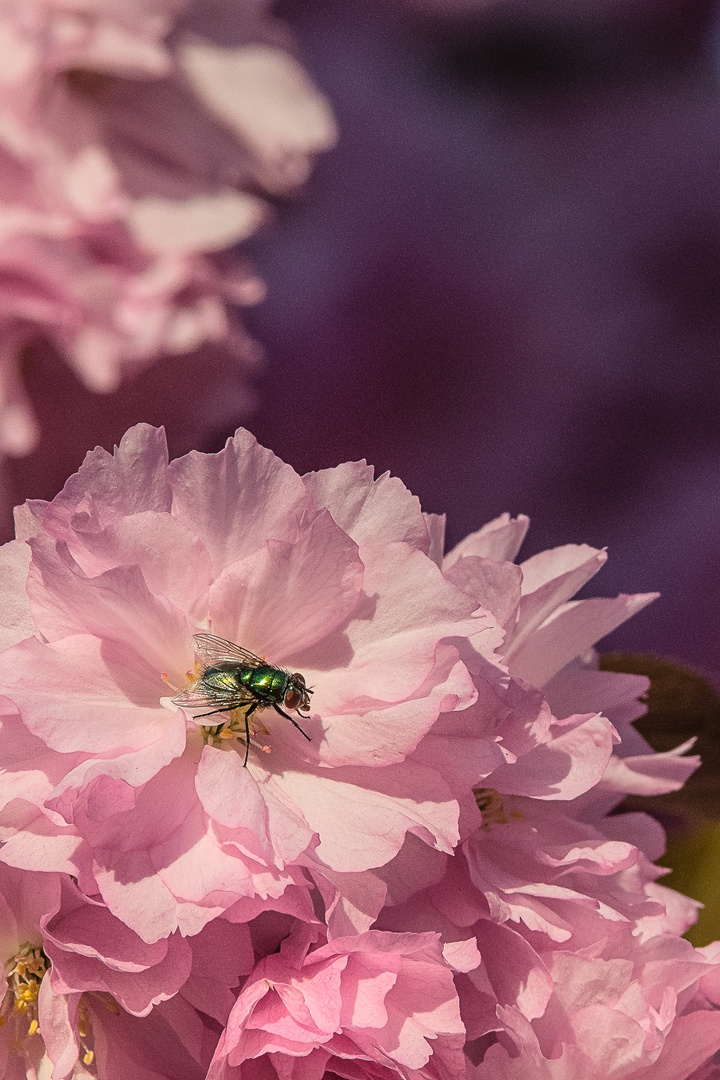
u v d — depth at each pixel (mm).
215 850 369
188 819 371
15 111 431
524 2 602
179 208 443
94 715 370
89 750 368
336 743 375
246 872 366
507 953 381
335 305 596
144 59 433
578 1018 380
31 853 367
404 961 371
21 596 375
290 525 376
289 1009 368
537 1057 377
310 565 374
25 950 378
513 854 386
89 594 370
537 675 393
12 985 378
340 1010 367
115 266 440
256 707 376
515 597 381
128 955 368
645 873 397
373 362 602
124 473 372
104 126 442
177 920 364
